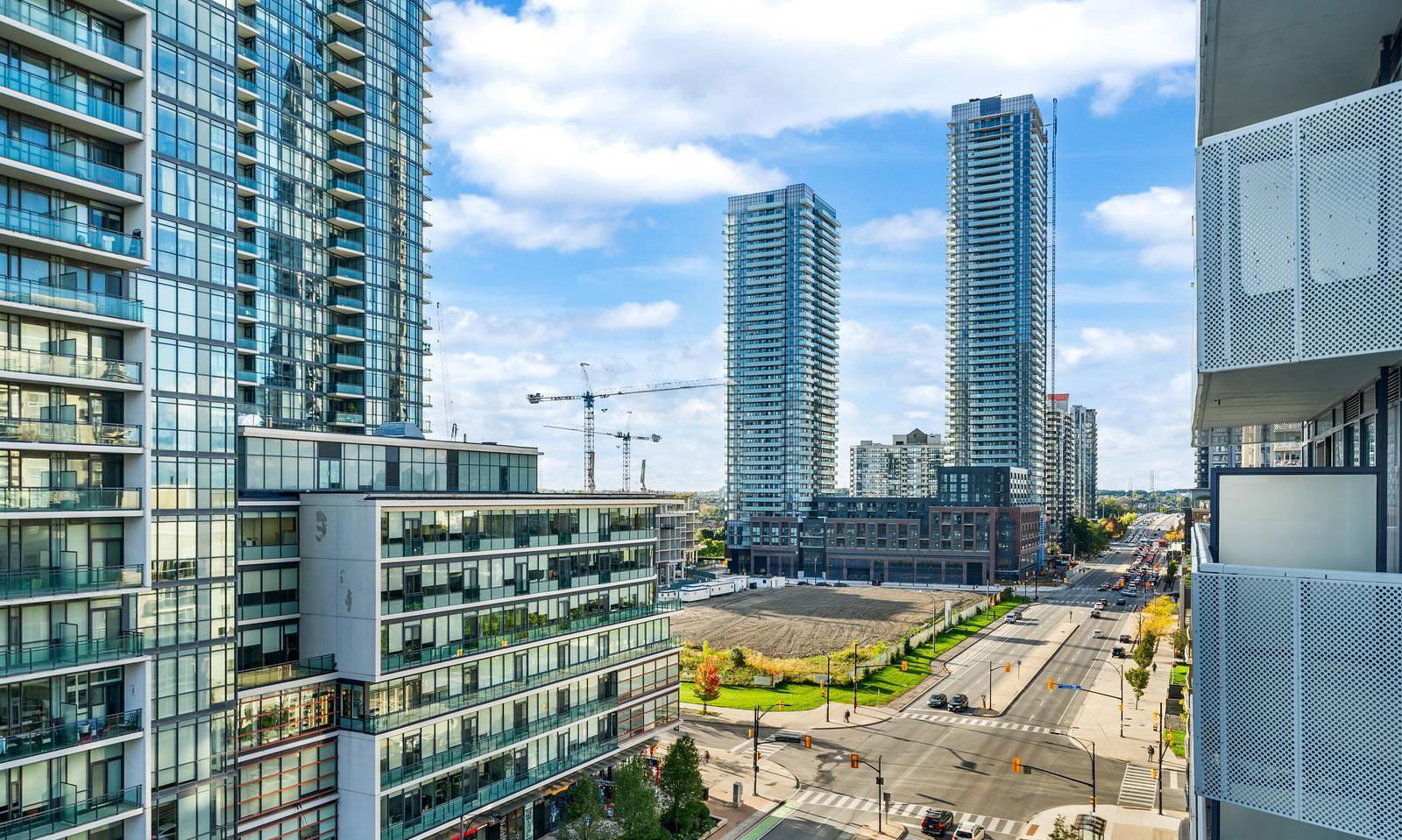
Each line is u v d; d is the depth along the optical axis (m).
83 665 38.59
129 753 40.56
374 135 114.44
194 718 43.69
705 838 63.56
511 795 60.44
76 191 39.75
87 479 40.25
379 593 52.50
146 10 41.44
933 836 63.75
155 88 43.59
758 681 110.56
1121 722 94.25
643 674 75.38
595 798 59.38
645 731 75.25
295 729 50.88
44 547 38.44
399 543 54.06
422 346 122.12
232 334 46.94
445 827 55.59
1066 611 174.75
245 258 98.88
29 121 38.50
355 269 112.69
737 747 85.75
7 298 36.84
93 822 38.34
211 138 46.44
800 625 146.88
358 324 112.19
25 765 36.81
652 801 58.78
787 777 77.06
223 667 45.19
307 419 106.12
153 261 43.16
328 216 110.00
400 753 53.28
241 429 53.88
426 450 66.50
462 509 58.78
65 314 38.53
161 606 42.53
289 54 104.69
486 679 59.97
